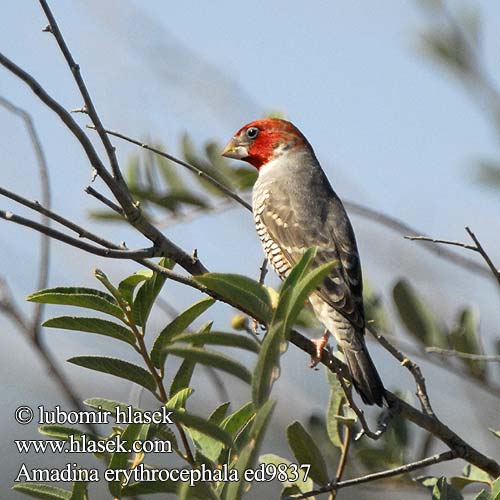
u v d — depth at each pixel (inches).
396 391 419.5
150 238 343.9
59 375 410.6
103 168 332.5
